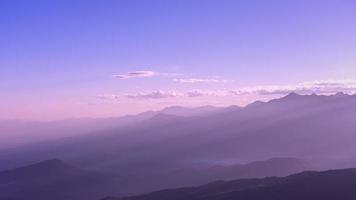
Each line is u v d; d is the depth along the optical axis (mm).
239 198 185000
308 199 168500
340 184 173625
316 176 186000
